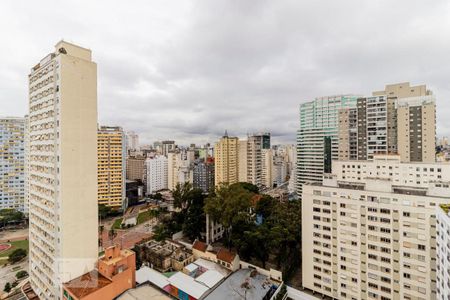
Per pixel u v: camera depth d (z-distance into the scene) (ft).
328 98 416.26
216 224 278.67
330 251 170.50
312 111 435.12
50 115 150.20
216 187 286.66
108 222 386.93
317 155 428.15
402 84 360.28
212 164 614.34
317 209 176.35
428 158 314.55
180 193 306.76
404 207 143.95
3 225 354.95
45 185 156.76
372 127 352.08
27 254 266.36
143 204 517.55
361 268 158.20
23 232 342.64
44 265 160.15
